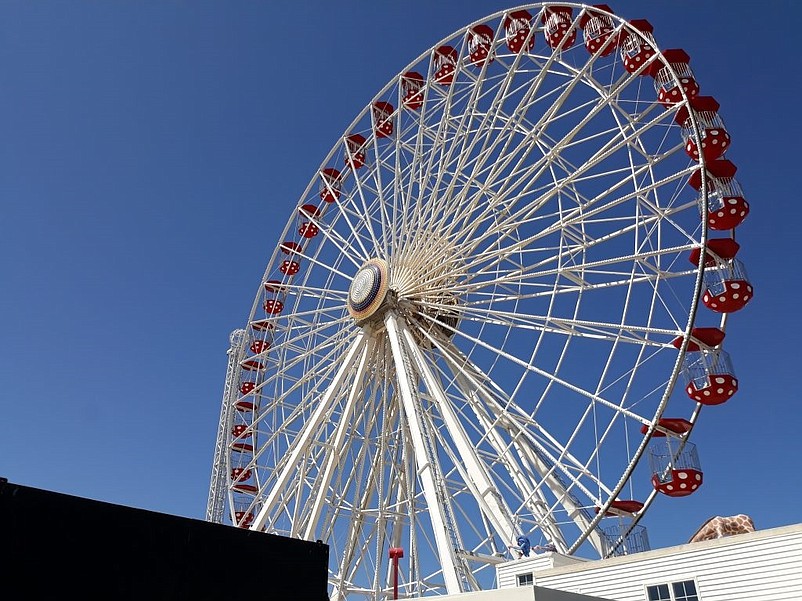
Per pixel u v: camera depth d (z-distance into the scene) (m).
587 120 31.34
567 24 33.53
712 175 28.34
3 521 11.41
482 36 37.41
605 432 27.22
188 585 13.20
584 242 30.77
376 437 34.69
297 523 32.66
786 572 18.94
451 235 35.06
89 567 12.09
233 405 42.47
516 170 33.41
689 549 20.98
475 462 29.14
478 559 26.62
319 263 41.16
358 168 43.34
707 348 26.84
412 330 35.03
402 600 19.52
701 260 26.83
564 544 27.62
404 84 41.06
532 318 30.73
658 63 30.53
